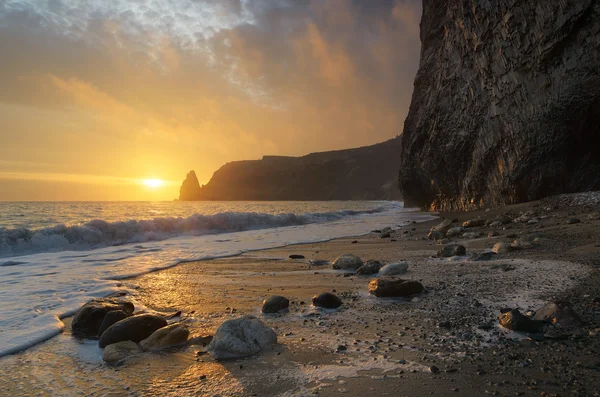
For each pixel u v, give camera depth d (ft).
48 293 15.72
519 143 47.70
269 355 9.21
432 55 82.53
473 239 28.32
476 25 52.13
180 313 12.93
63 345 10.37
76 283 17.61
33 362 9.23
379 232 41.75
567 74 39.37
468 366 8.11
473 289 14.25
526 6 41.98
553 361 8.05
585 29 36.83
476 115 58.44
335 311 12.75
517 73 45.65
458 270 17.87
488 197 58.80
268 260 24.29
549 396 6.65
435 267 19.02
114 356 9.30
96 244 32.17
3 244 27.45
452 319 11.28
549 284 13.78
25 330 11.33
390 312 12.39
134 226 36.50
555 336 9.27
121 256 26.23
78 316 11.64
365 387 7.40
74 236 31.45
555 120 41.93
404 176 90.99
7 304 14.03
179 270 21.08
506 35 45.78
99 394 7.55
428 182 82.12
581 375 7.36
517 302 12.27
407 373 7.94
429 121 75.66
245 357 9.14
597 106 37.78
